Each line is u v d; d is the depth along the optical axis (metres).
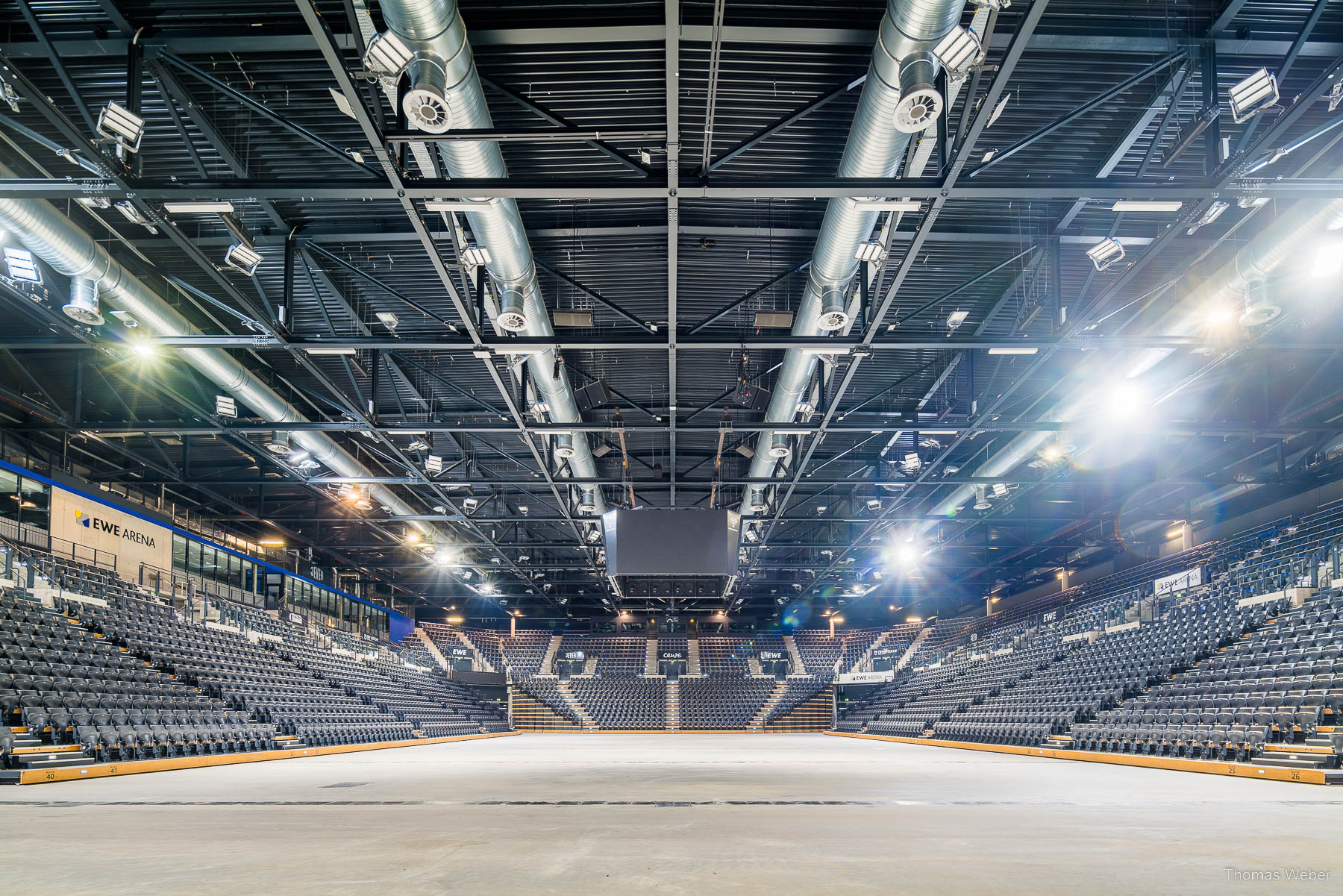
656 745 34.47
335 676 35.09
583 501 28.86
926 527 37.91
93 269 13.40
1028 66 11.18
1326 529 25.62
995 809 10.27
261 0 10.03
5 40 10.43
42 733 15.62
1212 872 6.14
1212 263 16.09
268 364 20.48
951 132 11.81
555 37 10.24
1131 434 21.16
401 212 14.45
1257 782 14.10
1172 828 8.46
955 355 20.33
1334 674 16.72
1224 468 31.91
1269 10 10.40
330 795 12.25
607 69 10.94
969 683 40.09
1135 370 18.58
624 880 5.85
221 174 13.11
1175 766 17.38
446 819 9.38
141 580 29.27
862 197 10.94
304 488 31.70
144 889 5.63
